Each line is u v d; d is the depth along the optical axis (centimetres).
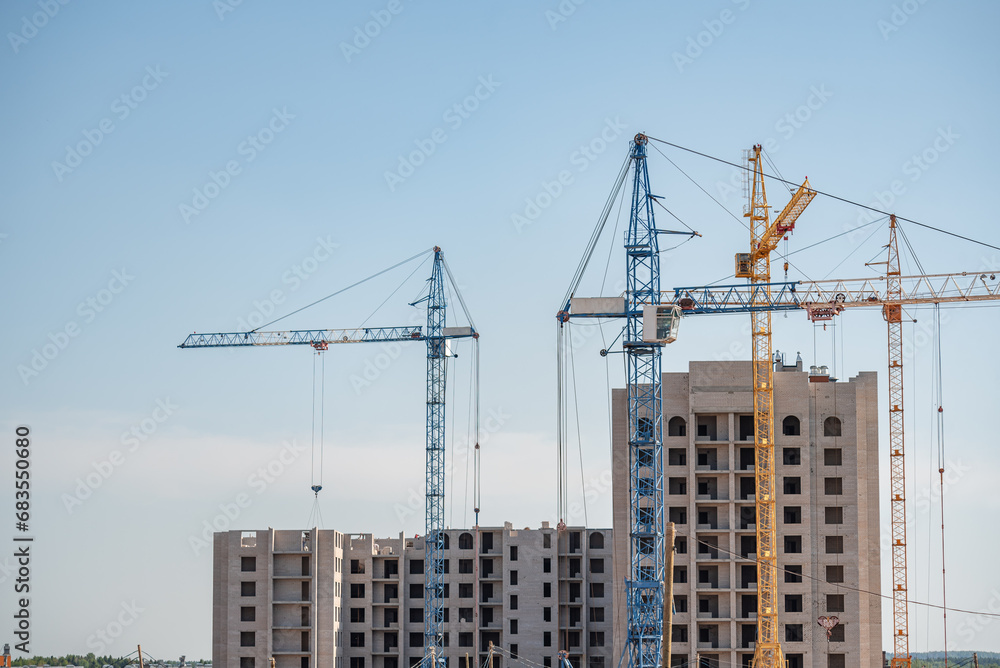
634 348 18762
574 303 18912
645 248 18675
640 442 18888
